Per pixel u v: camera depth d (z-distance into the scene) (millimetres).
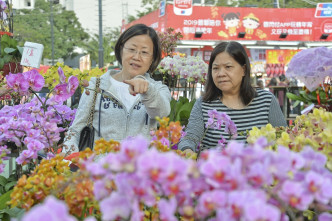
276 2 22375
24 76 2168
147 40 2410
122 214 850
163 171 803
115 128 2426
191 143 2426
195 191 901
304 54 3469
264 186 932
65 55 67125
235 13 16969
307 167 953
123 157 830
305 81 3543
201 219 904
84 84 2160
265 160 833
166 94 2471
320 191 836
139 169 798
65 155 2137
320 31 17531
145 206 1159
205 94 2830
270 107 2768
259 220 737
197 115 2816
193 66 4578
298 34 17531
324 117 1644
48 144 2189
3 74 3990
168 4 16422
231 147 875
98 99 2457
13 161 3508
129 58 2396
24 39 55219
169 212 833
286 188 838
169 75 4961
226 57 2633
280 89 8320
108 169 915
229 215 779
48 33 64812
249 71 2703
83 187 1074
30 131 2154
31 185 1193
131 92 2057
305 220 1356
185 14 16438
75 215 1177
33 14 65562
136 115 2445
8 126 2209
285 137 1496
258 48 18281
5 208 1787
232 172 812
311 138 1537
